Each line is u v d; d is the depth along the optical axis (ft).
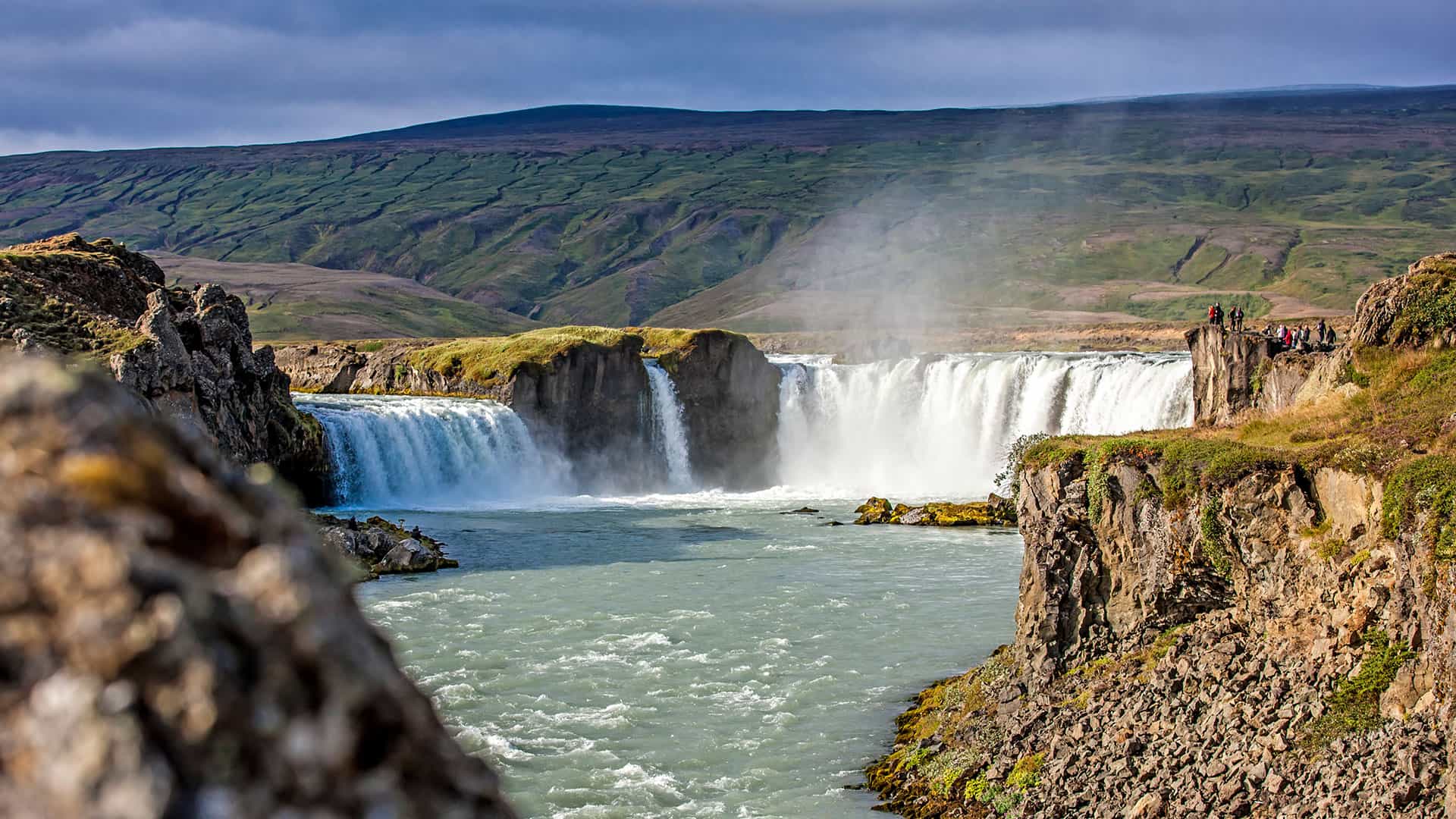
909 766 122.31
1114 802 95.71
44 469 10.80
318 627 11.26
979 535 284.20
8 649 10.26
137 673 10.28
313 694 11.06
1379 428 110.63
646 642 176.24
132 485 11.02
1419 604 88.89
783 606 199.72
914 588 214.28
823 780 122.31
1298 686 95.35
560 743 134.51
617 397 420.36
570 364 411.75
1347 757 86.43
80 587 10.40
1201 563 110.11
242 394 310.24
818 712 143.02
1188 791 92.22
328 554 12.42
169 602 10.50
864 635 178.50
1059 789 100.63
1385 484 94.17
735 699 148.77
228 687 10.52
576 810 116.98
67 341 260.62
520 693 152.25
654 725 140.05
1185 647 108.17
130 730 10.07
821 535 288.10
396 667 12.52
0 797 9.96
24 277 284.82
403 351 453.17
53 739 10.03
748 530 300.61
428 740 11.89
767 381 451.12
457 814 11.59
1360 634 93.30
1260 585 104.32
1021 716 115.96
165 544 10.92
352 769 11.06
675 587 218.18
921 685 152.25
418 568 236.22
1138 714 103.40
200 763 10.23
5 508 10.54
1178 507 111.75
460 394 418.10
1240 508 105.70
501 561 249.34
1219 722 96.94
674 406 434.30
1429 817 78.64
